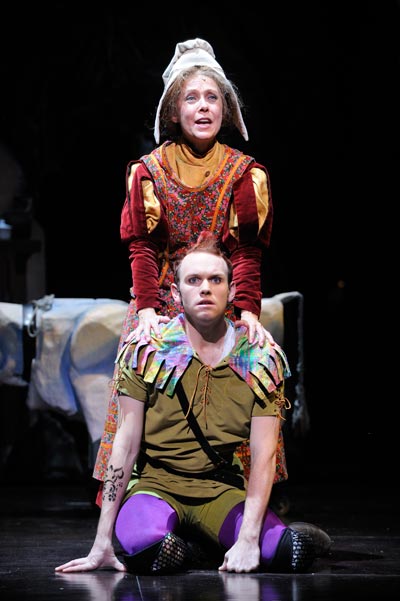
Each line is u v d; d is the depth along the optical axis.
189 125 4.56
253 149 15.68
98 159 15.48
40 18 14.34
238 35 15.16
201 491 4.21
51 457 9.62
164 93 4.63
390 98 15.19
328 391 15.18
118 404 4.21
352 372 15.38
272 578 3.80
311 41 15.11
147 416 4.16
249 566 3.95
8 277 10.82
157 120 4.68
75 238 15.84
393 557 4.44
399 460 11.20
